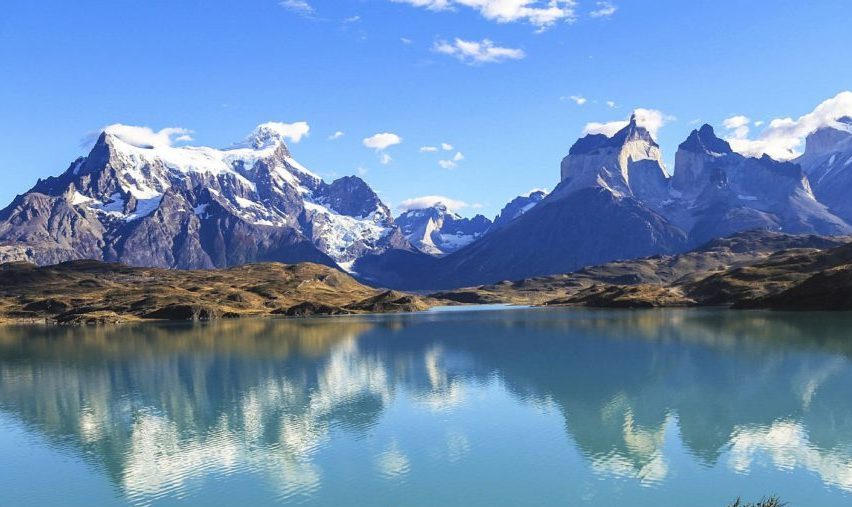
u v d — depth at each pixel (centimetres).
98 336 19375
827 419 7050
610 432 6769
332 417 7656
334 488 5372
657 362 11006
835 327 15550
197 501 5200
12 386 10356
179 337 18388
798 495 5062
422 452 6250
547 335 16325
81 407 8606
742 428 6775
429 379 10012
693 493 5138
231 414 7938
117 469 6016
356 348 14575
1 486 5644
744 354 11544
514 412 7700
